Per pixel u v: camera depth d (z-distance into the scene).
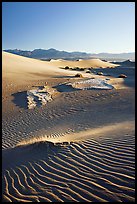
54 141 7.71
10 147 8.50
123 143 6.65
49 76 32.16
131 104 13.30
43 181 5.44
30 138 9.39
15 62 43.34
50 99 17.72
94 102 15.24
